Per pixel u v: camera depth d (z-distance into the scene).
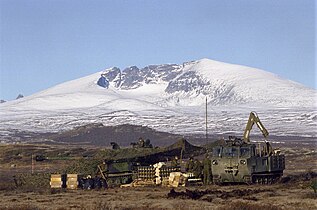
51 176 67.69
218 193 53.62
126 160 70.31
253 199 47.81
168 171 67.88
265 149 67.62
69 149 150.12
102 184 67.75
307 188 56.81
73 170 70.25
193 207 42.28
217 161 64.81
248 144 65.44
